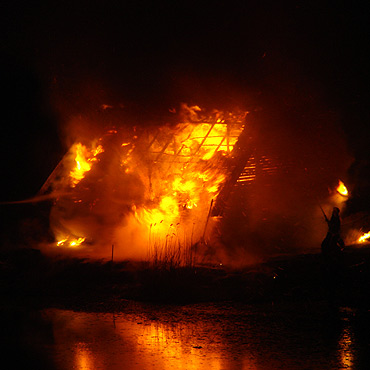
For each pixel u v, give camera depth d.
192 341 5.73
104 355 5.10
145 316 7.17
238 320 6.90
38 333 6.08
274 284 9.10
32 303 8.10
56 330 6.25
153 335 6.01
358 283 8.89
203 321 6.83
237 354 5.16
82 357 5.03
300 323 6.70
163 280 8.74
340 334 6.07
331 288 8.75
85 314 7.28
